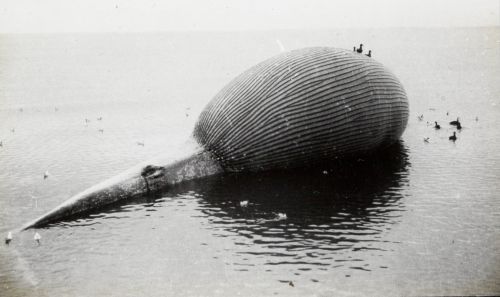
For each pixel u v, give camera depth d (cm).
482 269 1220
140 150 2327
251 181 1858
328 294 1133
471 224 1469
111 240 1436
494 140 2336
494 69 5066
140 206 1664
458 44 8106
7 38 12900
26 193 1817
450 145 2269
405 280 1181
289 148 1909
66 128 2864
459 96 3581
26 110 3491
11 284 1220
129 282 1213
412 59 6259
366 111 1958
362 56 2094
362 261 1275
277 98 1895
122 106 3569
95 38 12519
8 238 1448
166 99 3834
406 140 2373
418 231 1432
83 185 1880
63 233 1491
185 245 1390
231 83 2048
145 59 7275
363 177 1877
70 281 1228
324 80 1922
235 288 1170
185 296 1144
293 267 1255
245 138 1894
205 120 1978
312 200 1672
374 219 1518
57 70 6078
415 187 1764
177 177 1847
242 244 1384
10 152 2369
